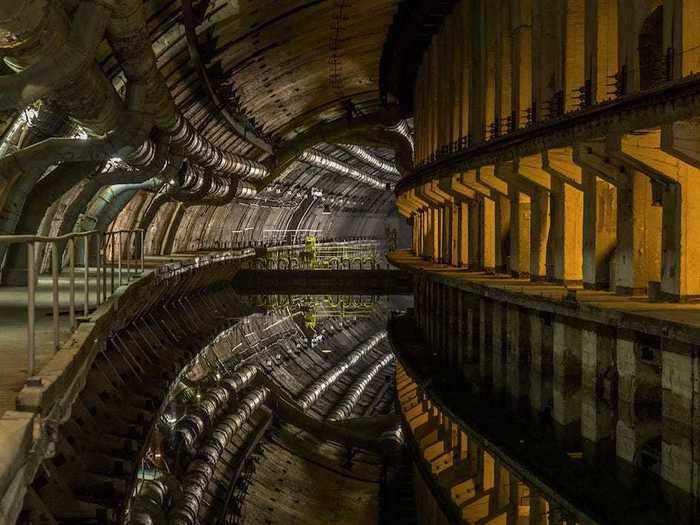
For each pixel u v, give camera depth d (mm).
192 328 23219
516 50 12617
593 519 7117
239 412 21891
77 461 8719
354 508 22750
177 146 18703
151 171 16766
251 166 29750
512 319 12023
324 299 45344
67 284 15125
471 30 16500
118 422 11297
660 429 7871
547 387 10859
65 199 18141
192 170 22562
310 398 34219
